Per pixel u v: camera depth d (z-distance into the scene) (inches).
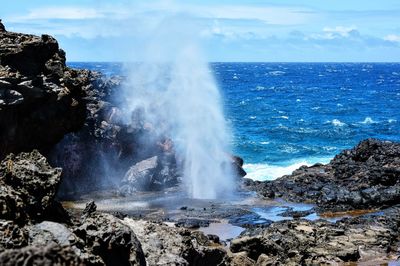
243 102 3922.2
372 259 781.9
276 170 1732.3
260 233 838.5
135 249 446.9
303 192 1229.1
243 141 2229.3
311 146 2169.0
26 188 485.4
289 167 1775.3
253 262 749.3
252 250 787.4
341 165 1382.9
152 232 559.5
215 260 609.9
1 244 362.0
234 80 6761.8
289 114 3233.3
